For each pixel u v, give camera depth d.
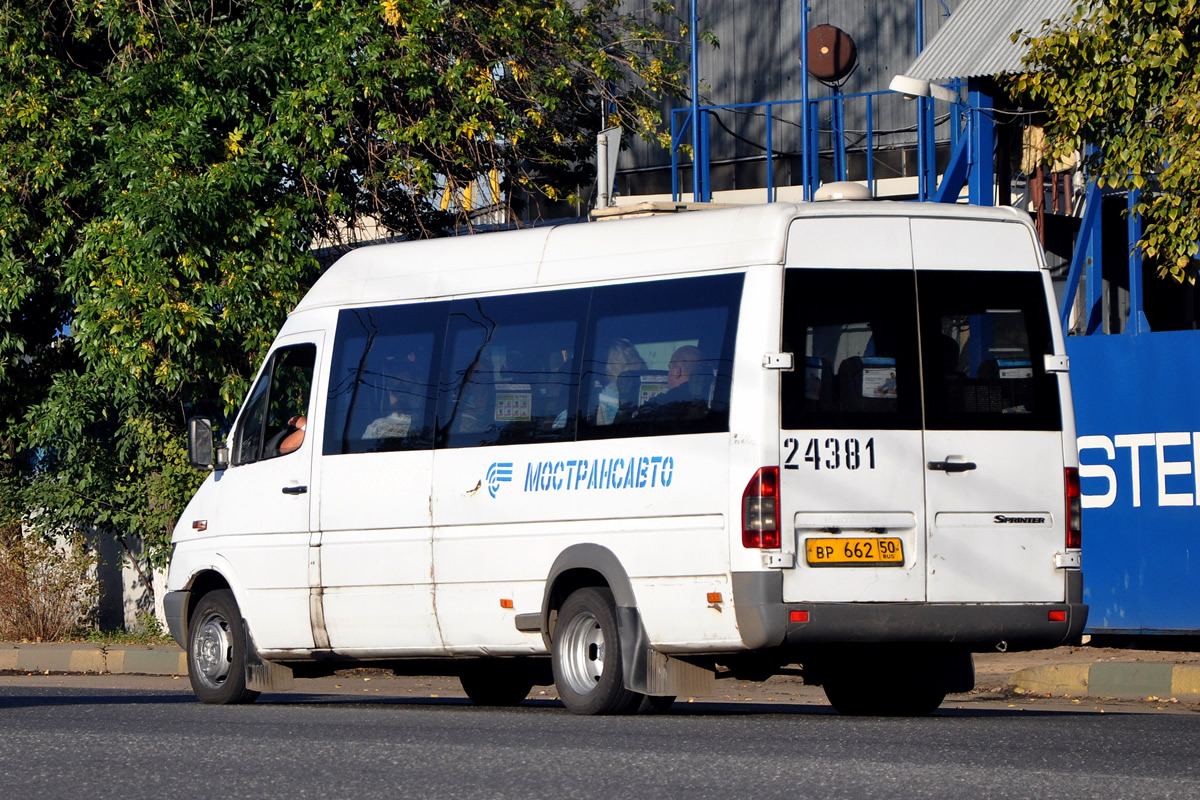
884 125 76.06
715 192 80.06
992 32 62.69
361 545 36.09
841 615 29.64
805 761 23.03
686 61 80.12
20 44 59.81
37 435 63.00
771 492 29.45
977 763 22.75
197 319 56.28
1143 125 42.97
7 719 31.81
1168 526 49.06
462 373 34.88
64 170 59.72
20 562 65.94
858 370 30.31
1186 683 41.25
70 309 62.59
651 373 31.58
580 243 33.47
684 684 31.41
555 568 32.47
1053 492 31.33
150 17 59.81
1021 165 69.06
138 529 64.38
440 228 66.75
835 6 77.56
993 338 31.33
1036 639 30.95
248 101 59.38
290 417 38.47
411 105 61.84
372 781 21.66
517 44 62.66
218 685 38.94
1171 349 49.16
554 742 26.05
